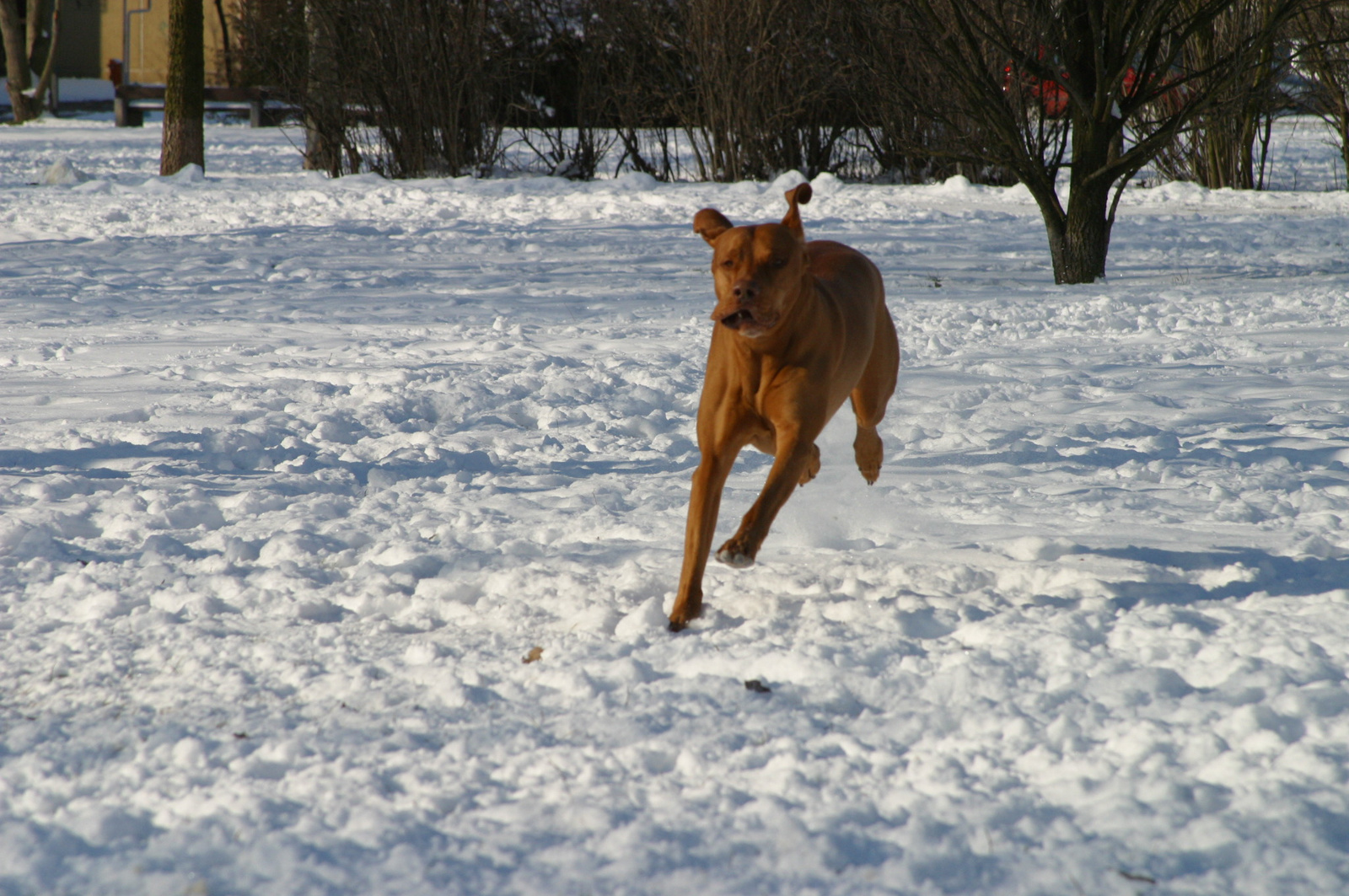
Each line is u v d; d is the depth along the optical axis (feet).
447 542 47.39
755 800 25.50
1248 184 252.01
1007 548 45.55
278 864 23.06
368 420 70.18
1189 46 186.70
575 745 28.35
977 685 31.01
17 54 459.32
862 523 50.78
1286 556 43.65
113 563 43.88
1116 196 133.18
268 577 42.04
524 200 213.46
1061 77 127.44
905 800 25.31
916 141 233.55
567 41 262.67
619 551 45.68
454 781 26.48
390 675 32.94
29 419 68.95
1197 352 92.79
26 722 29.76
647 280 131.44
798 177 243.19
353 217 190.29
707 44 252.42
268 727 29.32
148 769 27.12
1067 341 98.53
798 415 38.27
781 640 34.99
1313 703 29.17
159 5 461.78
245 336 96.68
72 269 133.59
